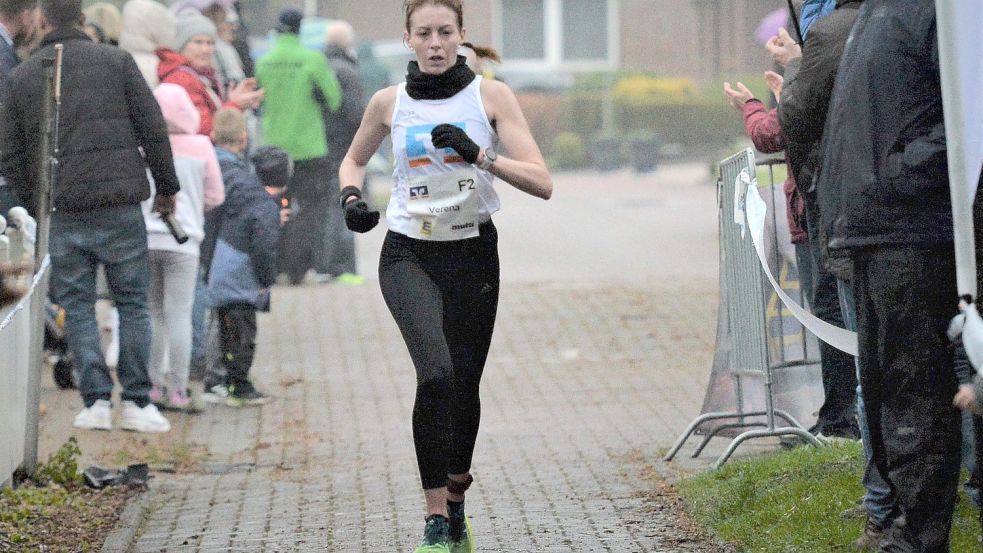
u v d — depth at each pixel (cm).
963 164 895
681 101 8194
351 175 1192
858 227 952
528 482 1552
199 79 2164
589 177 7231
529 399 2058
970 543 1104
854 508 1234
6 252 1442
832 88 1079
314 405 2058
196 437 1870
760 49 8812
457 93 1151
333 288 3069
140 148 1931
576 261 3584
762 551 1196
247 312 2031
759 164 1579
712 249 3831
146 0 2192
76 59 1794
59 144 1791
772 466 1430
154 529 1409
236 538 1354
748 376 1620
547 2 8962
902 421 968
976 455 982
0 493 1479
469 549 1208
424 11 1141
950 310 950
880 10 952
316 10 8600
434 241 1155
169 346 1991
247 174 2030
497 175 1125
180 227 1862
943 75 898
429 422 1131
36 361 1578
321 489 1570
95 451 1784
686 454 1664
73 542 1364
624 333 2542
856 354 1138
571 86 8375
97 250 1839
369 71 4347
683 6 8994
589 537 1305
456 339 1175
